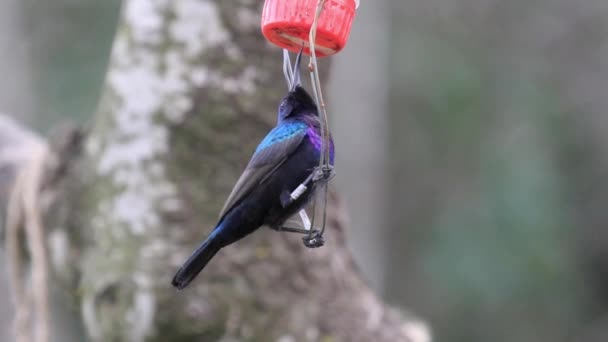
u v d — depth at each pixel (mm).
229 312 9328
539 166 29000
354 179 26781
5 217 11172
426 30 30797
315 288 9750
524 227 28156
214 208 9625
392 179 30172
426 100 29719
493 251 28109
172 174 9688
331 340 9680
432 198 30156
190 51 9750
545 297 28297
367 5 26812
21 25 27922
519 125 30016
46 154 10766
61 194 10414
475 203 28938
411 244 30125
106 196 9953
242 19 9711
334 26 6727
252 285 9461
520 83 30797
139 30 9930
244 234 7027
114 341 9602
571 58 32094
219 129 9695
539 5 32000
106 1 28547
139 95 9852
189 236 9539
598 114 31281
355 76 26766
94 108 27359
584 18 32125
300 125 7027
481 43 31438
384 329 10203
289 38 7102
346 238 10578
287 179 6914
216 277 9414
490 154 29391
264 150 7000
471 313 28406
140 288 9383
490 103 30469
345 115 26703
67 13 28594
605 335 29609
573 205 30531
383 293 26875
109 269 9617
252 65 9742
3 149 11219
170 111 9727
